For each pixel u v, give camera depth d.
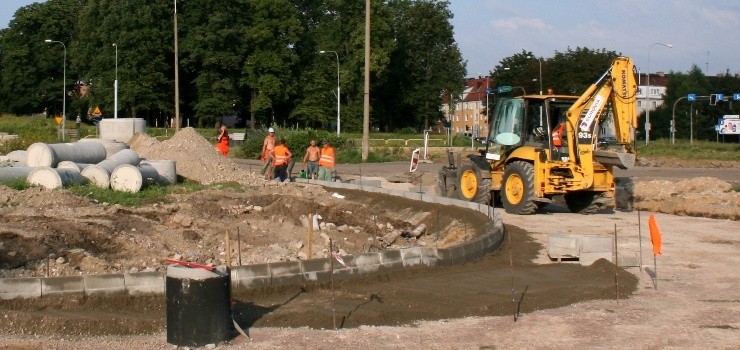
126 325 9.14
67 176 20.50
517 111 21.33
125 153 23.45
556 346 8.80
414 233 18.12
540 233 17.33
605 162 20.31
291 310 9.91
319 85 79.56
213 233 15.98
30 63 83.00
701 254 14.99
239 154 45.69
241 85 76.94
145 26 71.94
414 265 12.59
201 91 74.81
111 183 21.12
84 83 79.88
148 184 22.25
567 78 69.75
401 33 86.00
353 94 81.81
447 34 86.50
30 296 9.92
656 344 8.90
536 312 10.35
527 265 13.48
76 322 9.11
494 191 22.16
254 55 75.88
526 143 21.08
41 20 82.81
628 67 20.19
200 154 25.89
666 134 79.25
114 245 14.16
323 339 8.89
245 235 16.06
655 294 11.51
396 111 86.81
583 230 17.94
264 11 75.00
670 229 18.42
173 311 8.59
